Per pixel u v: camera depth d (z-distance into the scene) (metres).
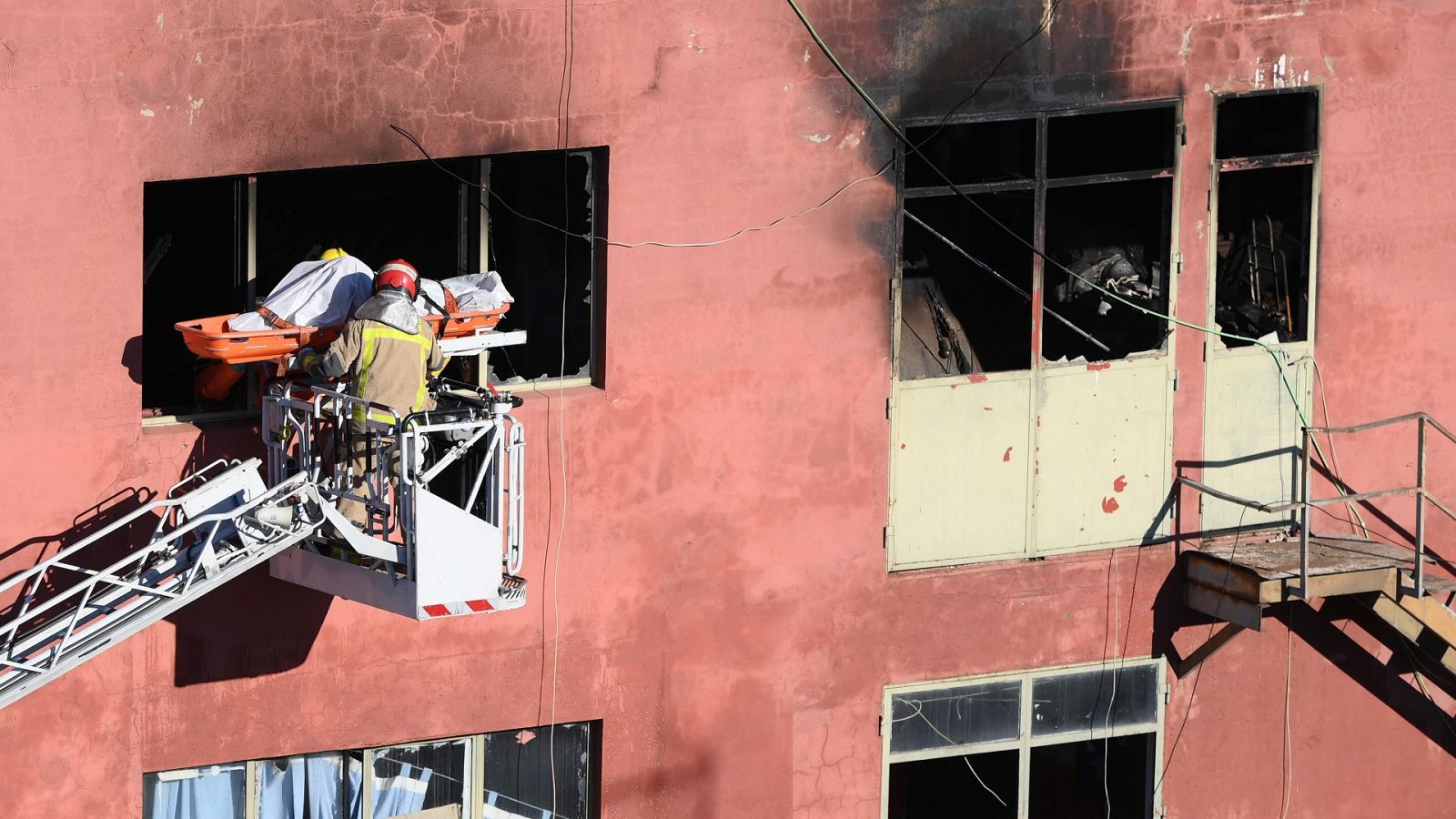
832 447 38.69
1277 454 41.81
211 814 36.44
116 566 31.09
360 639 36.16
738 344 37.69
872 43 37.47
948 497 39.69
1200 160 39.97
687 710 38.69
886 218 38.28
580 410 36.84
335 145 34.34
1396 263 41.69
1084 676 41.28
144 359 36.31
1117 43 39.00
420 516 31.62
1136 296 42.44
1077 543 40.72
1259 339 41.44
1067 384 39.97
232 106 33.62
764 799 39.53
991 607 40.28
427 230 38.03
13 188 32.66
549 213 37.84
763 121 37.06
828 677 39.47
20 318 33.09
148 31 32.91
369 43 34.19
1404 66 40.91
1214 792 42.72
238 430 34.97
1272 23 39.88
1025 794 41.69
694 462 37.81
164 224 35.72
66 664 30.69
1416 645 43.06
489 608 32.88
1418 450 40.88
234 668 35.41
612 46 35.81
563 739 38.66
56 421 33.59
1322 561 40.03
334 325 33.12
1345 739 43.41
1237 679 42.34
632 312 36.88
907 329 42.22
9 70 32.25
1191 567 41.06
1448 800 44.59
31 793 34.56
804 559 38.91
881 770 40.28
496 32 35.03
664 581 38.03
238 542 32.75
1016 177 42.44
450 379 36.66
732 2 36.44
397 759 37.44
